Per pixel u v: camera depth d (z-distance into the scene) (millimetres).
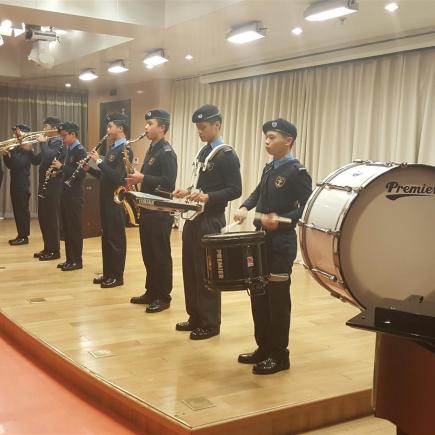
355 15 4895
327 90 6410
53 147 6109
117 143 4754
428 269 2320
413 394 1754
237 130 7738
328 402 2764
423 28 5352
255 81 7453
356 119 6090
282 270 2990
